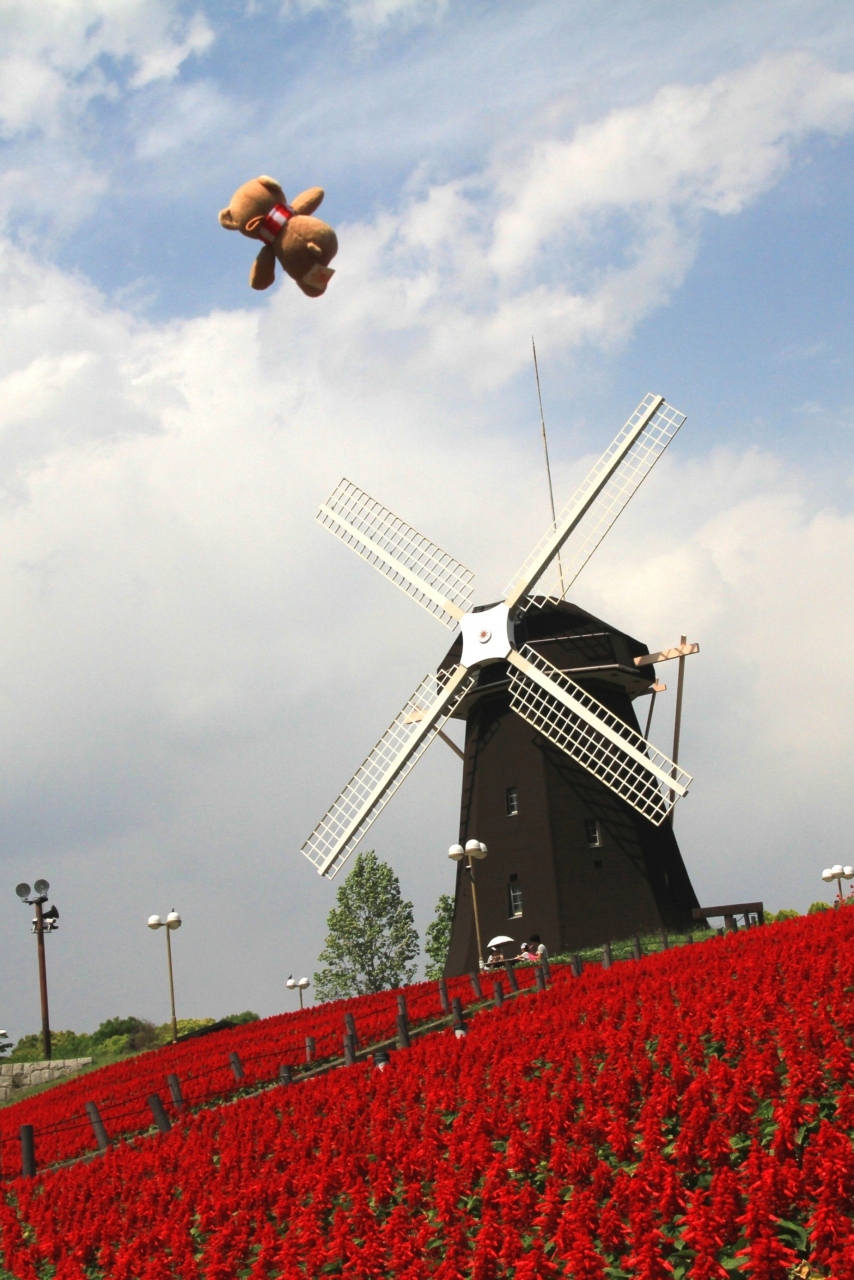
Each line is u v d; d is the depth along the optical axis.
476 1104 16.16
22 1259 16.20
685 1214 11.29
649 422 41.09
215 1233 15.10
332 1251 12.84
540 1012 21.27
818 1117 12.52
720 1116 12.77
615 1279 10.78
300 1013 38.50
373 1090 19.11
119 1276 14.73
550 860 40.16
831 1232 9.98
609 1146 13.54
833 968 17.77
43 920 47.41
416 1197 13.80
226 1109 21.34
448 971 41.47
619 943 37.84
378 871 63.22
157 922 39.47
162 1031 53.72
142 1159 19.34
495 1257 11.41
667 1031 16.38
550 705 41.06
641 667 42.12
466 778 43.06
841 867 45.38
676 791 38.84
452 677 41.56
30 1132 22.80
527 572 41.34
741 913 37.84
